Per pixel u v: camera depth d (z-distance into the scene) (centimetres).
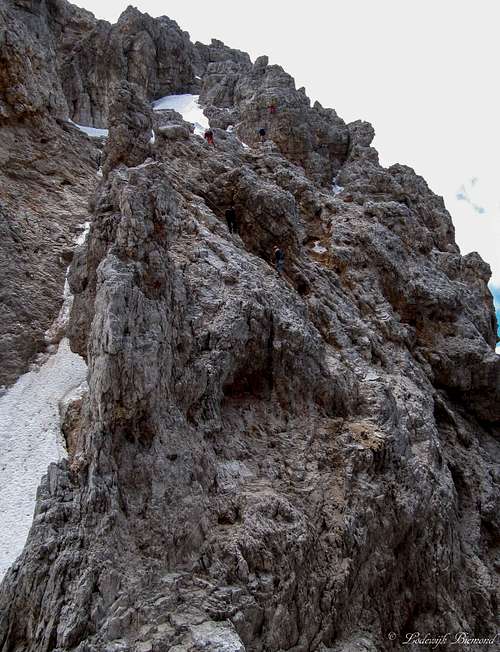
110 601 1216
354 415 2184
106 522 1317
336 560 1694
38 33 4181
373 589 1844
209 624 1241
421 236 3844
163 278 1753
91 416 1523
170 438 1552
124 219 1739
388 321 2969
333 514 1775
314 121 5256
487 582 2281
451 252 4772
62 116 3912
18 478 1762
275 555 1520
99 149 4116
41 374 2239
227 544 1465
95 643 1134
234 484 1664
